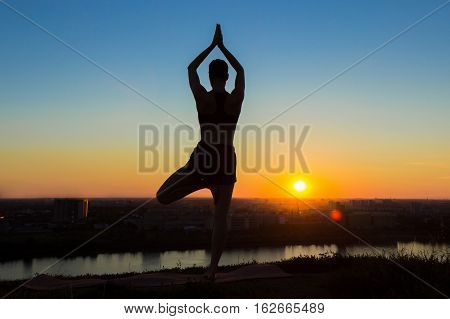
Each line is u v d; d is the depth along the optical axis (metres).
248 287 4.30
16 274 20.48
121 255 30.03
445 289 3.97
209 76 4.66
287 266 5.83
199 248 34.38
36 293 4.37
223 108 4.48
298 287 4.46
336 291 4.24
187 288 4.09
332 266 5.85
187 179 4.57
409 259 4.99
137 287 4.40
